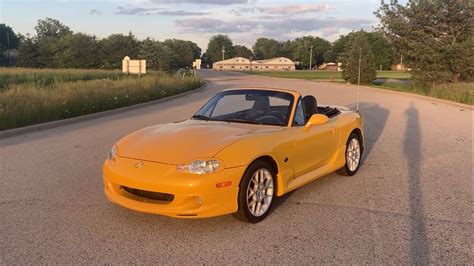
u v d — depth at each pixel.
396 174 7.34
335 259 4.09
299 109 6.07
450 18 28.36
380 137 11.23
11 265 3.86
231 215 5.23
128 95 19.91
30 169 7.28
